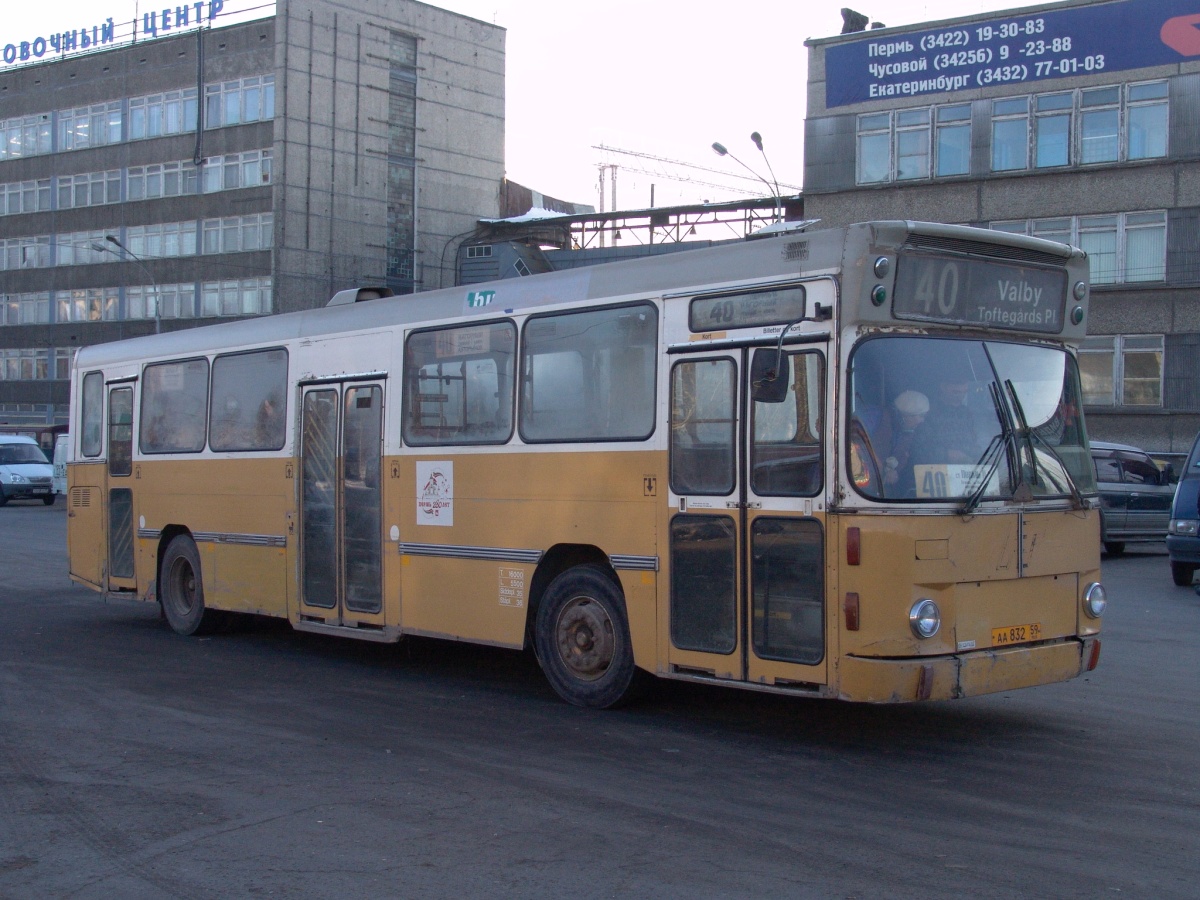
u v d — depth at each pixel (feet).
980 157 114.01
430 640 39.78
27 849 18.45
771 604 23.54
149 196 174.70
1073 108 110.42
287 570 35.86
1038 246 24.86
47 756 24.09
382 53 173.58
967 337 24.00
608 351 27.20
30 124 187.21
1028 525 23.71
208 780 22.18
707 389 24.98
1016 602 23.50
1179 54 105.70
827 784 21.66
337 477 34.14
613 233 159.22
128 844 18.60
